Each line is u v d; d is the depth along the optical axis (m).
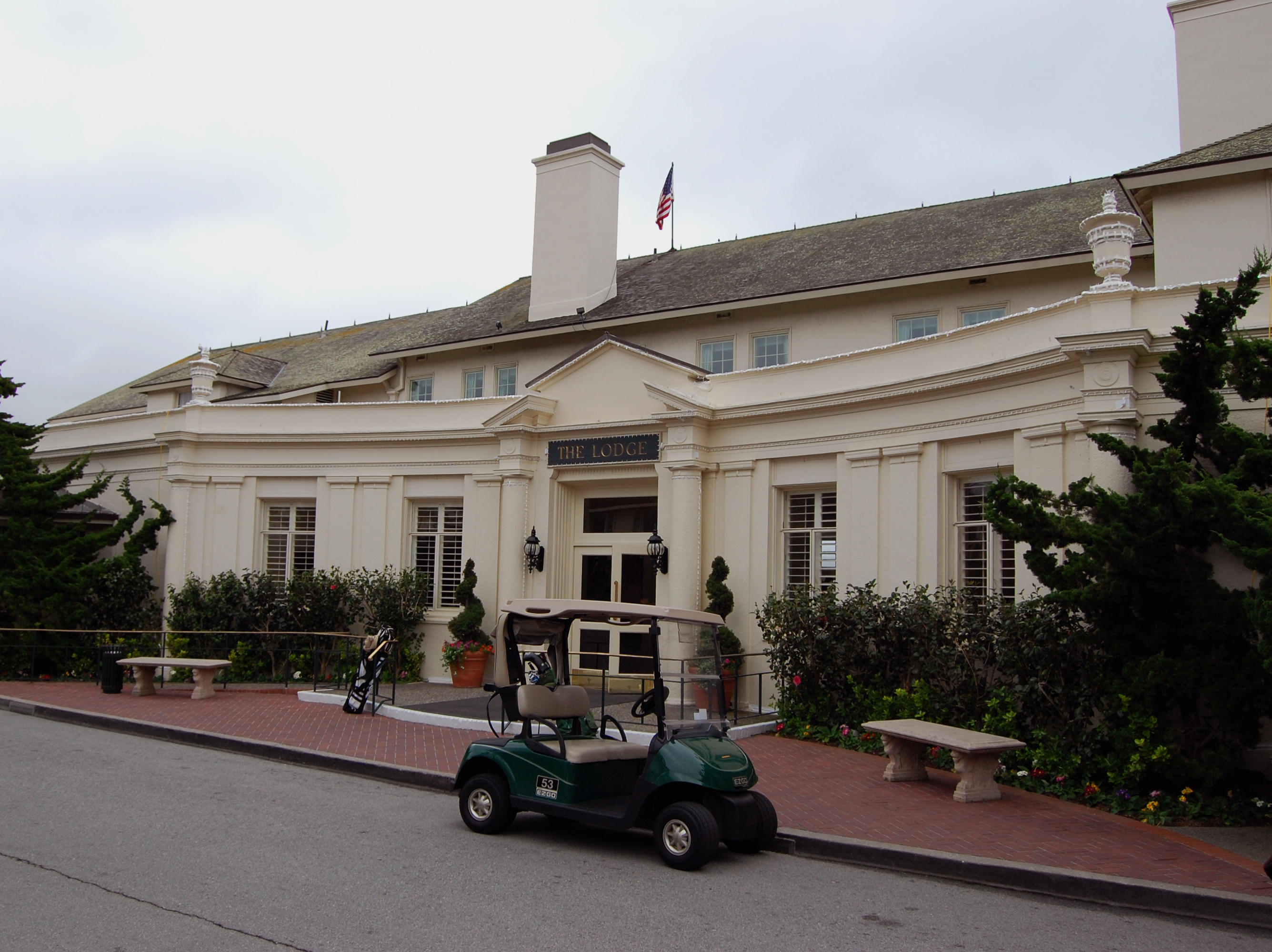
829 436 15.66
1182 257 13.48
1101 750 10.27
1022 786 10.48
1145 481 9.38
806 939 6.18
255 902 6.54
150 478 22.56
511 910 6.55
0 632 19.77
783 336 19.17
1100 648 10.29
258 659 19.52
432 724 14.16
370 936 5.96
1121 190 18.27
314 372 27.08
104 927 5.98
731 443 16.98
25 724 14.26
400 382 24.12
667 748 7.98
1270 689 9.06
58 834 8.10
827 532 15.92
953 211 20.73
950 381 13.88
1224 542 8.03
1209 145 14.25
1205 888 7.05
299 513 21.47
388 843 8.22
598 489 18.67
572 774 8.21
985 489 13.88
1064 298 16.44
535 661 9.10
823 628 13.48
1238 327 10.96
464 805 8.81
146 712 14.87
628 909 6.67
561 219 22.91
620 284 23.33
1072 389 12.22
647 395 17.75
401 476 20.48
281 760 12.05
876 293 18.16
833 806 9.55
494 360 22.78
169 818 8.77
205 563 21.50
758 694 15.81
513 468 18.89
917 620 12.62
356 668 17.34
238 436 21.44
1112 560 9.54
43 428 21.94
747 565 16.50
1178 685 9.38
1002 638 11.38
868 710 12.92
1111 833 8.66
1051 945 6.22
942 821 9.05
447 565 20.06
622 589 18.16
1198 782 9.58
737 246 23.50
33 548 20.62
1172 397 10.19
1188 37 16.25
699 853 7.55
